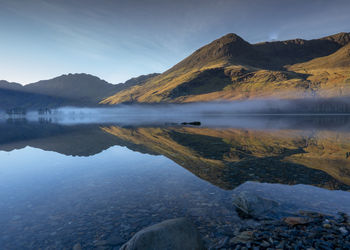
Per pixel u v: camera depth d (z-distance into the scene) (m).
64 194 7.81
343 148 15.89
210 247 4.48
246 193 6.61
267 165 11.30
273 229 5.07
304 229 4.99
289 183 8.28
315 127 38.22
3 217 6.10
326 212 5.80
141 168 11.38
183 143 20.47
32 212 6.41
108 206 6.70
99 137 26.83
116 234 5.12
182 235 4.41
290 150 15.52
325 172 9.67
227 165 11.58
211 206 6.47
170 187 8.27
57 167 12.03
